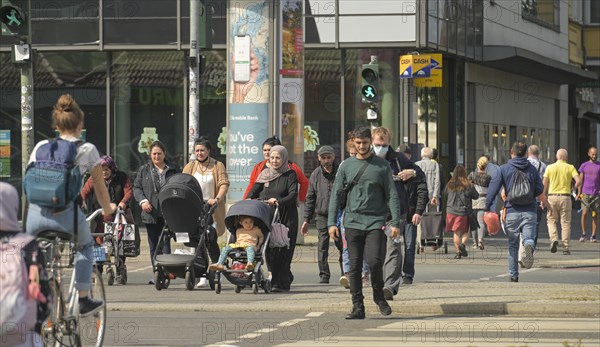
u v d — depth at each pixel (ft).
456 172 213.05
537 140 399.44
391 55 273.54
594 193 263.70
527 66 341.41
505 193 166.30
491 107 344.28
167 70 270.67
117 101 271.90
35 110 272.51
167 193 151.74
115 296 147.74
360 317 125.18
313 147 273.95
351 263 124.36
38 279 72.08
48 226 90.12
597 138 494.18
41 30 269.23
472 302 131.75
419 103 283.59
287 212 156.76
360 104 273.13
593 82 432.25
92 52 271.90
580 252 231.50
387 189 122.62
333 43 271.08
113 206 95.09
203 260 156.35
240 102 224.94
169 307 134.41
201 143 162.30
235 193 224.94
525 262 164.86
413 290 146.30
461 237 212.84
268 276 156.56
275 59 224.94
